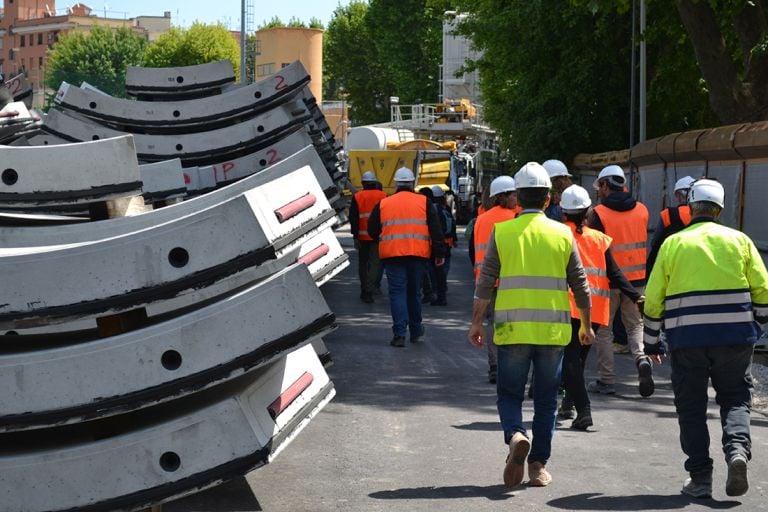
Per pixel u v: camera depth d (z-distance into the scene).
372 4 90.25
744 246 7.55
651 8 32.03
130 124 14.62
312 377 6.41
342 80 110.69
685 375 7.48
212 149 14.67
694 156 19.47
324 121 19.66
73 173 6.28
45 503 5.39
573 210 10.13
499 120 40.34
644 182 24.19
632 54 33.31
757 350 12.89
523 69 38.09
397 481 7.68
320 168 7.68
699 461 7.38
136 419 5.69
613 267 10.31
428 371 12.66
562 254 7.67
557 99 37.19
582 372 9.53
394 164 45.69
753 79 23.19
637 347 11.15
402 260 14.80
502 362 7.66
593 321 10.12
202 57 118.44
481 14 38.75
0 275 5.34
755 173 16.58
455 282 26.22
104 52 137.12
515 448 7.34
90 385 5.33
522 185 7.80
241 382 5.80
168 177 11.61
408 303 15.11
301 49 84.31
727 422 7.39
